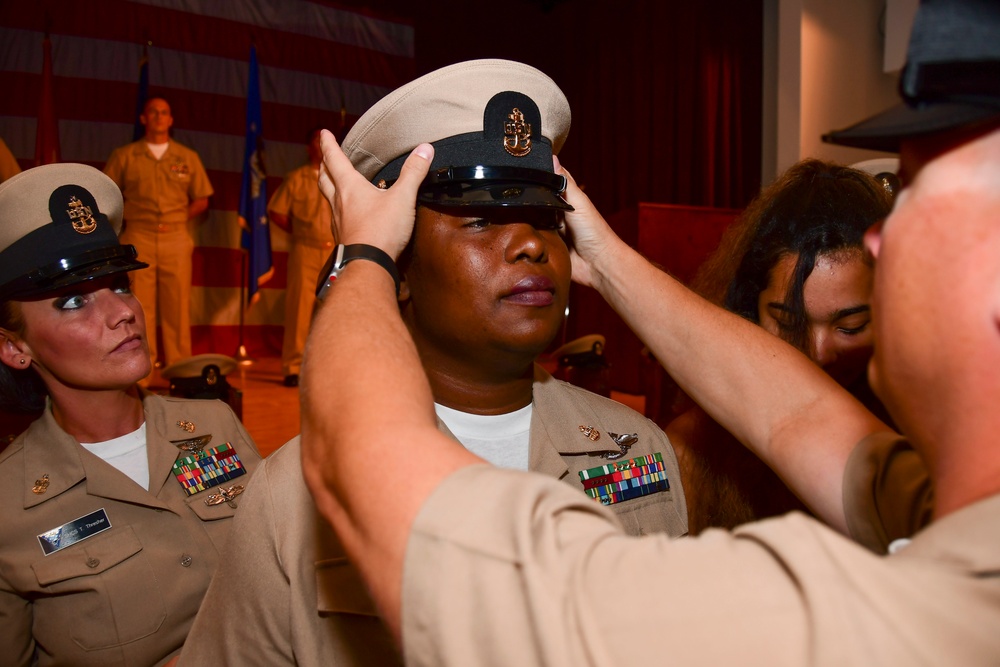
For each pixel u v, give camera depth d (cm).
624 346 458
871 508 57
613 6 664
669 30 620
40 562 108
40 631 109
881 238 40
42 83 485
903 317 37
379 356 46
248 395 444
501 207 69
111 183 124
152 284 494
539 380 87
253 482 73
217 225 619
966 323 35
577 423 86
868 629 32
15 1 538
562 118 78
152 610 111
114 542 113
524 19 712
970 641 31
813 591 33
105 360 113
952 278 35
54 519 112
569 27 706
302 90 652
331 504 43
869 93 537
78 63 560
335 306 52
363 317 50
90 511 114
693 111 609
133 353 116
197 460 128
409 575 38
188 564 116
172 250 498
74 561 110
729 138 593
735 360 72
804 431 65
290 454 73
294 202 514
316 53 657
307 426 46
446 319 70
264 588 69
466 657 36
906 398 39
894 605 32
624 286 80
